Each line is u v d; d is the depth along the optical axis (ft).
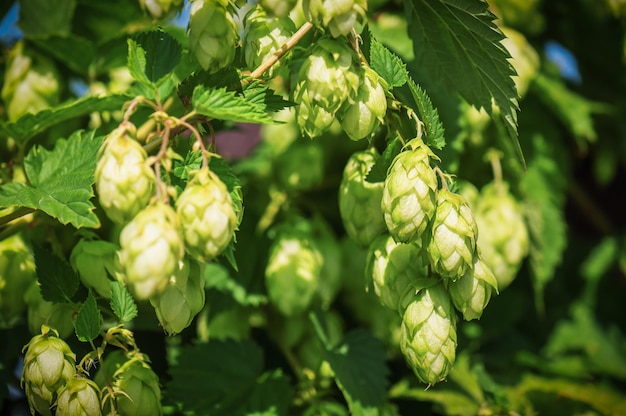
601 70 3.07
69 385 1.65
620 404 2.37
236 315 2.28
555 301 2.99
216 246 1.51
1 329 2.08
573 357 2.83
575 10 2.94
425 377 1.67
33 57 2.14
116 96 1.87
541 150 2.61
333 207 2.45
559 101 2.58
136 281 1.47
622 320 2.98
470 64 1.83
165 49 1.80
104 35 2.39
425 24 1.82
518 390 2.37
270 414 2.12
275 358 2.35
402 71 1.72
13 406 2.26
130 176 1.51
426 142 1.75
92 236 1.85
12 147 2.06
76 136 1.84
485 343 2.58
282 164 2.38
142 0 1.62
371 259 1.79
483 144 2.42
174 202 1.65
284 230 2.22
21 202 1.74
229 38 1.65
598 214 3.20
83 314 1.73
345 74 1.62
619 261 3.02
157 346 2.26
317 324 2.14
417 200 1.62
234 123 2.22
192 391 2.12
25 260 1.98
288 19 1.71
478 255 1.67
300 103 1.65
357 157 1.83
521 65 2.48
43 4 2.25
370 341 2.16
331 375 2.15
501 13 2.69
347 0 1.58
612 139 3.00
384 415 2.10
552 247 2.56
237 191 1.65
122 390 1.72
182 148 1.98
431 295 1.67
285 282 2.15
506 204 2.33
